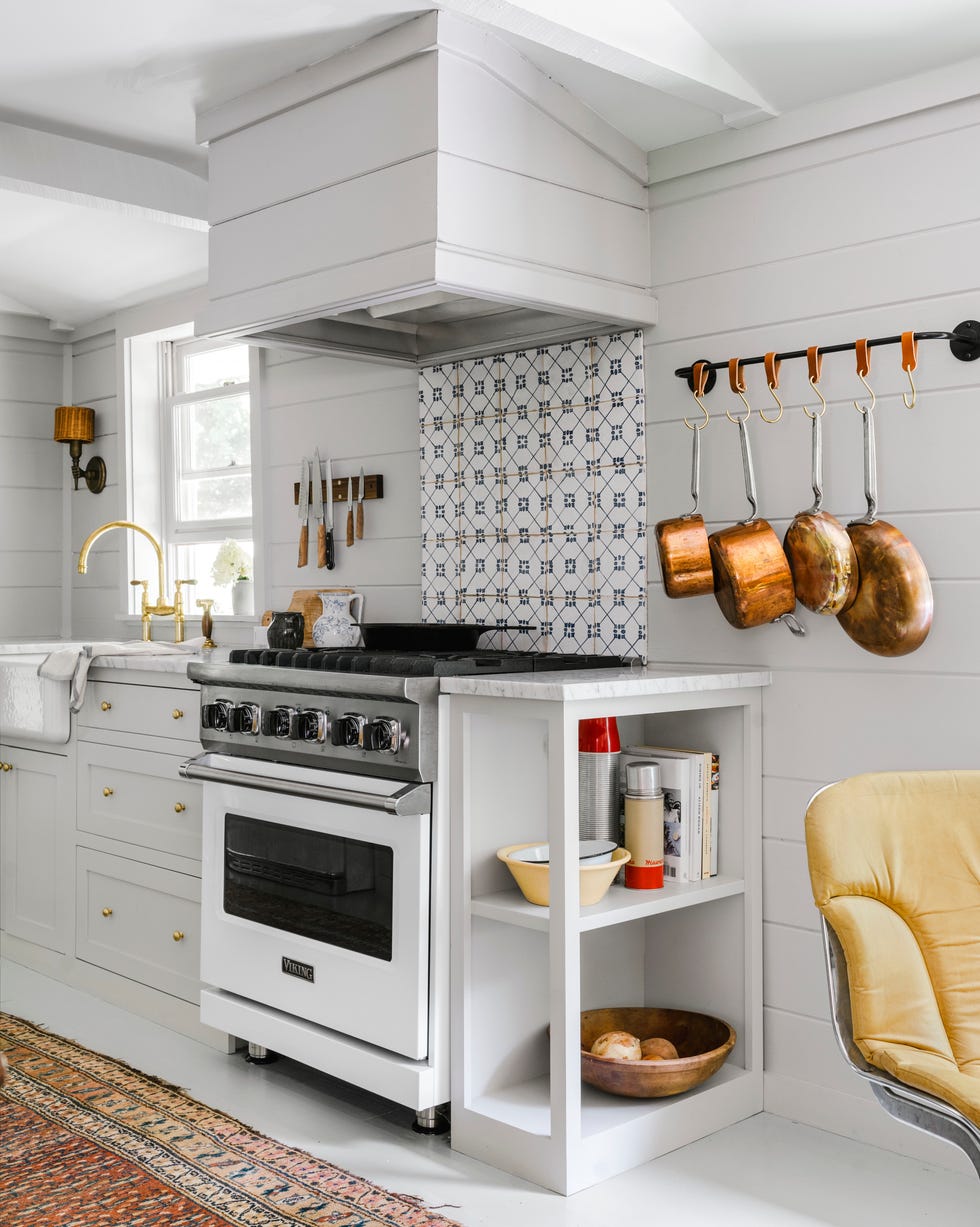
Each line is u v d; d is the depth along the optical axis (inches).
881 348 98.3
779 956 105.7
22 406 193.0
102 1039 122.5
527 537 123.1
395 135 98.3
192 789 123.6
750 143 106.1
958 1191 90.2
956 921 75.1
